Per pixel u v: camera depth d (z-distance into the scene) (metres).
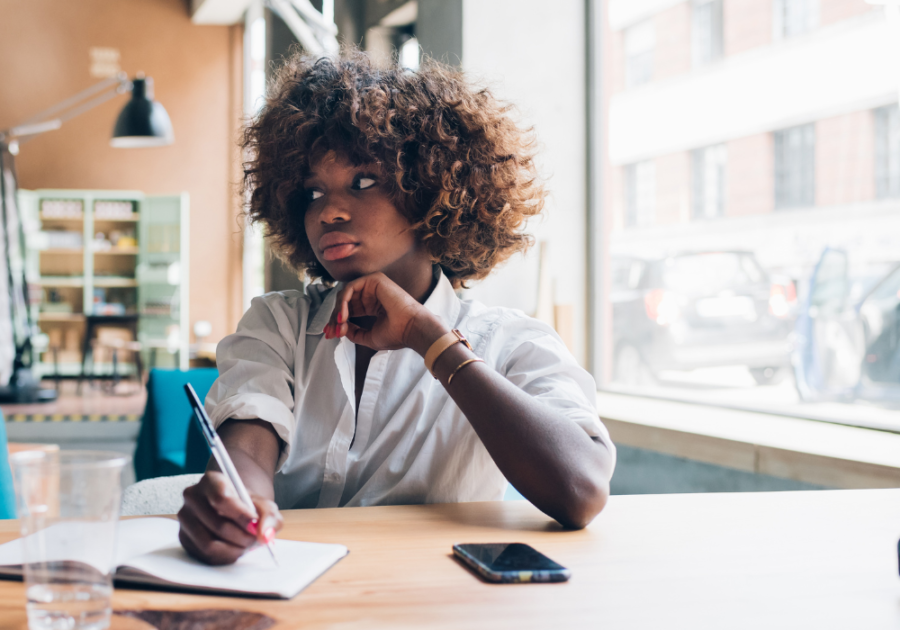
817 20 2.22
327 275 1.19
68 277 8.34
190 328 8.39
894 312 1.98
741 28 2.48
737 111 2.50
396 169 0.95
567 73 3.00
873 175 2.04
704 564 0.66
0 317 6.21
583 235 3.03
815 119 2.23
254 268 8.33
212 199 8.43
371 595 0.57
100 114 8.25
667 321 2.76
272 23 5.06
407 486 0.98
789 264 2.31
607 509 0.87
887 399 1.99
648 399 2.79
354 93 0.95
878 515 0.85
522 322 1.05
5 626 0.50
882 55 2.02
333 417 1.01
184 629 0.50
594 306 3.01
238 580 0.58
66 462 0.52
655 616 0.54
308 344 1.05
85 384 7.63
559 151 2.99
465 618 0.53
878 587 0.61
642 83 2.87
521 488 0.78
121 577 0.58
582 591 0.59
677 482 2.12
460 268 1.13
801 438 1.86
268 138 1.03
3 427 1.31
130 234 8.42
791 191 2.31
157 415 2.81
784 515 0.84
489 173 1.03
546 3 2.97
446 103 1.02
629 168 2.93
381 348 0.92
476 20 2.89
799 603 0.57
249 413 0.86
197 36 8.41
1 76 8.02
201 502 0.62
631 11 2.89
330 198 0.96
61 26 8.13
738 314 2.48
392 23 3.90
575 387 0.95
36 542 0.48
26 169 8.11
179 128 8.38
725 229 2.55
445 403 1.00
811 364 2.22
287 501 1.00
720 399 2.54
